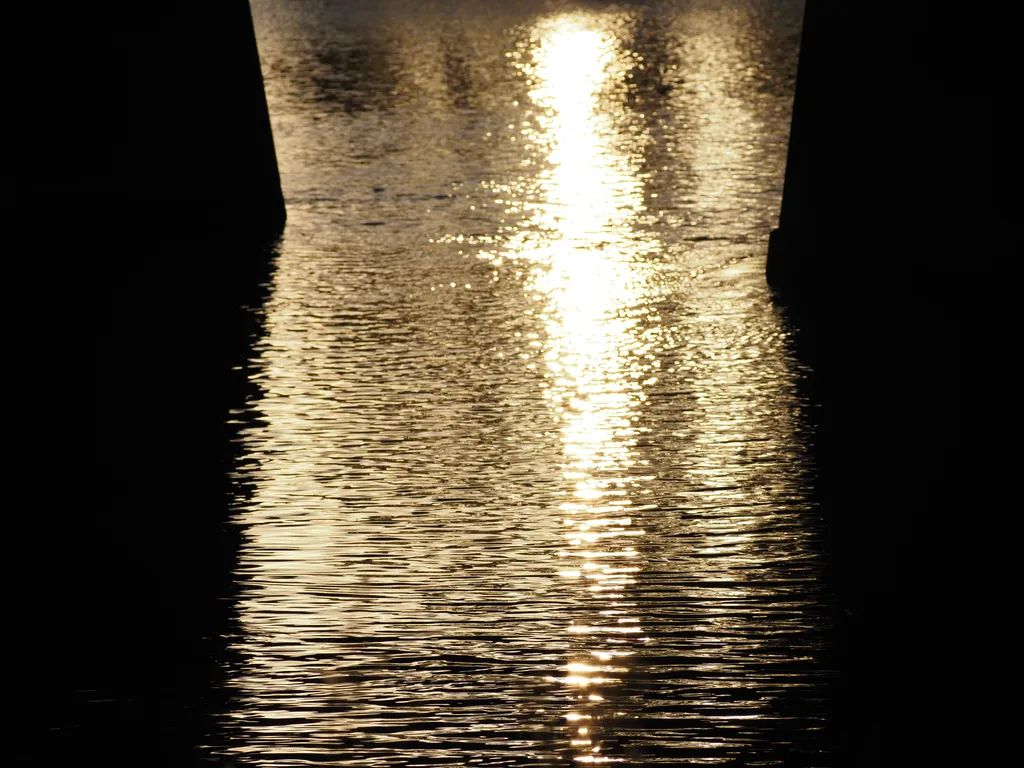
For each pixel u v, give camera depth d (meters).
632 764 12.50
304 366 24.72
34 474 20.05
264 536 17.78
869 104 27.30
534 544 17.31
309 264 31.97
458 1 105.31
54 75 34.22
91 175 35.16
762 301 27.86
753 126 48.47
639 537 17.41
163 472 20.03
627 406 22.22
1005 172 25.33
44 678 14.32
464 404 22.59
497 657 14.48
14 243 33.66
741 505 18.27
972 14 25.16
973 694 13.52
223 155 35.66
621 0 101.75
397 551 17.22
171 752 12.90
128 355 25.50
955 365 23.19
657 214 35.97
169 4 34.81
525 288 29.48
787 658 14.30
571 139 47.22
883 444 20.11
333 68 68.81
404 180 41.22
